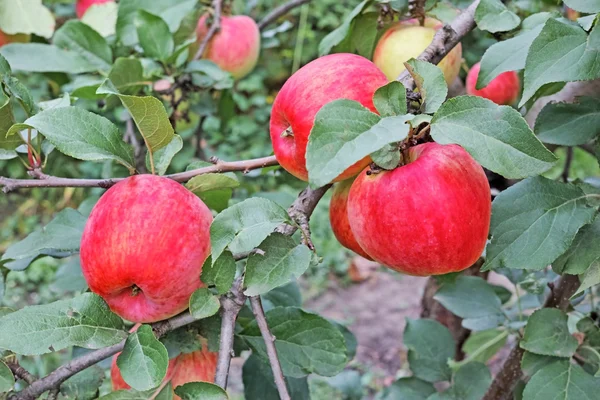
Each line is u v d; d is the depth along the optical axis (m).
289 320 1.18
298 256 0.99
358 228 1.01
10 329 0.95
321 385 3.59
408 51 1.38
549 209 1.07
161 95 1.88
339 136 0.80
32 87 4.51
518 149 0.82
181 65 1.82
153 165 1.12
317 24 7.21
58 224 1.36
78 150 1.00
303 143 1.04
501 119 0.83
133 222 1.00
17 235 5.69
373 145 0.79
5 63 1.16
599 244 1.08
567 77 0.94
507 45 1.16
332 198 1.24
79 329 0.98
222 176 1.11
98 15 2.12
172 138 1.10
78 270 1.56
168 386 1.01
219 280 1.00
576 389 1.20
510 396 1.55
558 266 1.10
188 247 1.02
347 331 1.56
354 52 1.60
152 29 1.76
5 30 1.91
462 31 1.28
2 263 1.34
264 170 1.44
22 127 0.99
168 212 1.01
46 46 1.84
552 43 0.96
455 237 0.94
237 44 2.04
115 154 1.04
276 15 2.24
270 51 6.87
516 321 1.59
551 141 1.17
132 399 1.00
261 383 1.38
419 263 0.98
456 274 1.53
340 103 0.82
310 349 1.17
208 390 0.94
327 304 4.80
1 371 0.99
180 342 1.14
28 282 4.92
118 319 1.02
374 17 1.51
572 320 1.54
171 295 1.03
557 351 1.24
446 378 1.58
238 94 6.82
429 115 0.92
